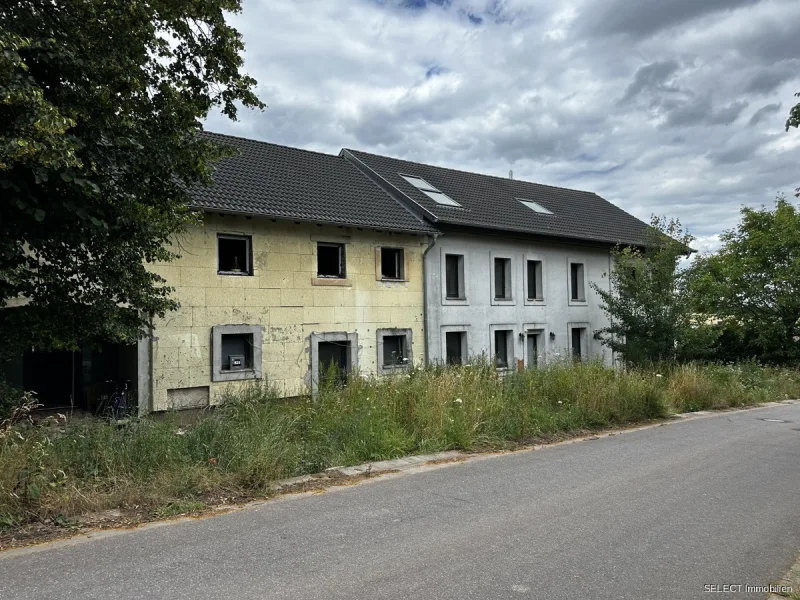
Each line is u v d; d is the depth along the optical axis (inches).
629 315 752.3
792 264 962.1
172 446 269.9
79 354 489.1
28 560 174.7
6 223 256.7
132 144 278.2
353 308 591.5
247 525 209.0
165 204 315.3
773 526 211.2
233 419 329.7
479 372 469.7
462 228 687.1
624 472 294.4
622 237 894.4
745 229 1082.1
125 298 315.6
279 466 276.5
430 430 355.9
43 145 215.8
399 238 637.3
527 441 380.8
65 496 217.3
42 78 261.4
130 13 262.1
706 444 374.9
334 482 272.8
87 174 259.4
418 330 649.0
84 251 296.4
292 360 542.3
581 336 855.7
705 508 232.2
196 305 484.7
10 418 261.4
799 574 168.9
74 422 295.7
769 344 982.4
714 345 998.4
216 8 290.5
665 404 511.5
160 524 209.2
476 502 239.6
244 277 514.3
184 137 315.3
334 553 181.6
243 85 315.6
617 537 197.6
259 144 699.4
